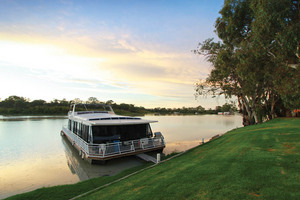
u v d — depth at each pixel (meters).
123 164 11.91
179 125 46.34
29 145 19.09
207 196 4.36
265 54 12.95
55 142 20.67
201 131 32.59
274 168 5.59
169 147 18.03
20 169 11.73
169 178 6.18
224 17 19.08
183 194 4.70
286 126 15.07
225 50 19.09
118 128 14.02
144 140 13.53
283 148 7.96
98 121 12.90
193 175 6.05
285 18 9.56
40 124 41.03
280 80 13.05
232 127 40.53
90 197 5.91
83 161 12.72
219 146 11.47
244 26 18.55
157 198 4.72
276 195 3.97
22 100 100.56
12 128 33.06
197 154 10.18
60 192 7.13
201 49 23.52
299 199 3.70
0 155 15.26
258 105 25.69
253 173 5.41
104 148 11.59
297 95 11.42
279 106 27.36
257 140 10.66
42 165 12.55
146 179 6.73
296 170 5.21
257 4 10.98
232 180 5.10
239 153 8.15
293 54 12.23
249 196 4.08
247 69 14.20
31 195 6.92
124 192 5.74
